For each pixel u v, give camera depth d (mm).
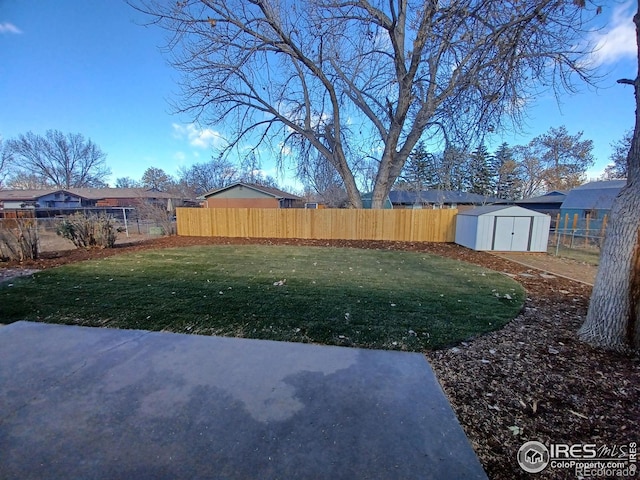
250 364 2664
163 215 15414
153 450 1672
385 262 8305
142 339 3172
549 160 31609
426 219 13328
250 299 4586
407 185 26859
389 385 2346
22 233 8125
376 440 1766
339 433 1819
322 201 34938
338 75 13461
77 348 2951
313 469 1558
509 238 10758
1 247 7988
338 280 5934
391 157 13430
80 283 5539
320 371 2551
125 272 6559
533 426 1891
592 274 7000
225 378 2430
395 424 1903
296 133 14688
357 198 14695
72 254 9250
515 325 3600
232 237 14453
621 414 1988
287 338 3229
